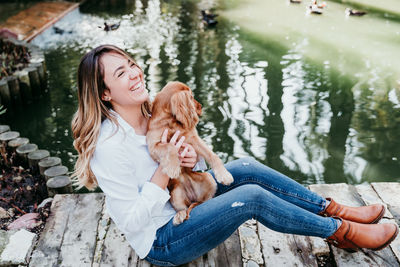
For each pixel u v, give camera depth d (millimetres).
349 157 3955
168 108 1840
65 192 2973
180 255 1798
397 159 3906
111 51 1670
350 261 2033
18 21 7809
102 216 2391
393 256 2055
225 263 2049
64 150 4246
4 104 4984
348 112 4621
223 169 1911
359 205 2404
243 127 4398
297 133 4305
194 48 6273
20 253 2180
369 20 7406
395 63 5723
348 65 5676
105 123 1725
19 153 3506
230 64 5730
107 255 2113
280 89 5086
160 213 1812
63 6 8719
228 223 1730
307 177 3713
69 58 6242
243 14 7867
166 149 1743
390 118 4512
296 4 8469
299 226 1801
